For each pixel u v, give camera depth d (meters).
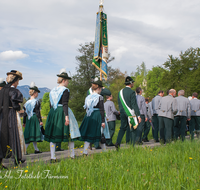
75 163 3.41
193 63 28.50
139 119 4.96
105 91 7.17
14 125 3.72
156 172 2.92
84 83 30.06
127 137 5.23
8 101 3.74
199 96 26.00
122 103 5.07
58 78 4.33
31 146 6.92
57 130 4.04
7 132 3.62
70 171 3.01
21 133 3.84
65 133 4.07
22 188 2.40
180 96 7.24
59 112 4.12
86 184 2.56
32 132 5.84
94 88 4.88
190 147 4.60
